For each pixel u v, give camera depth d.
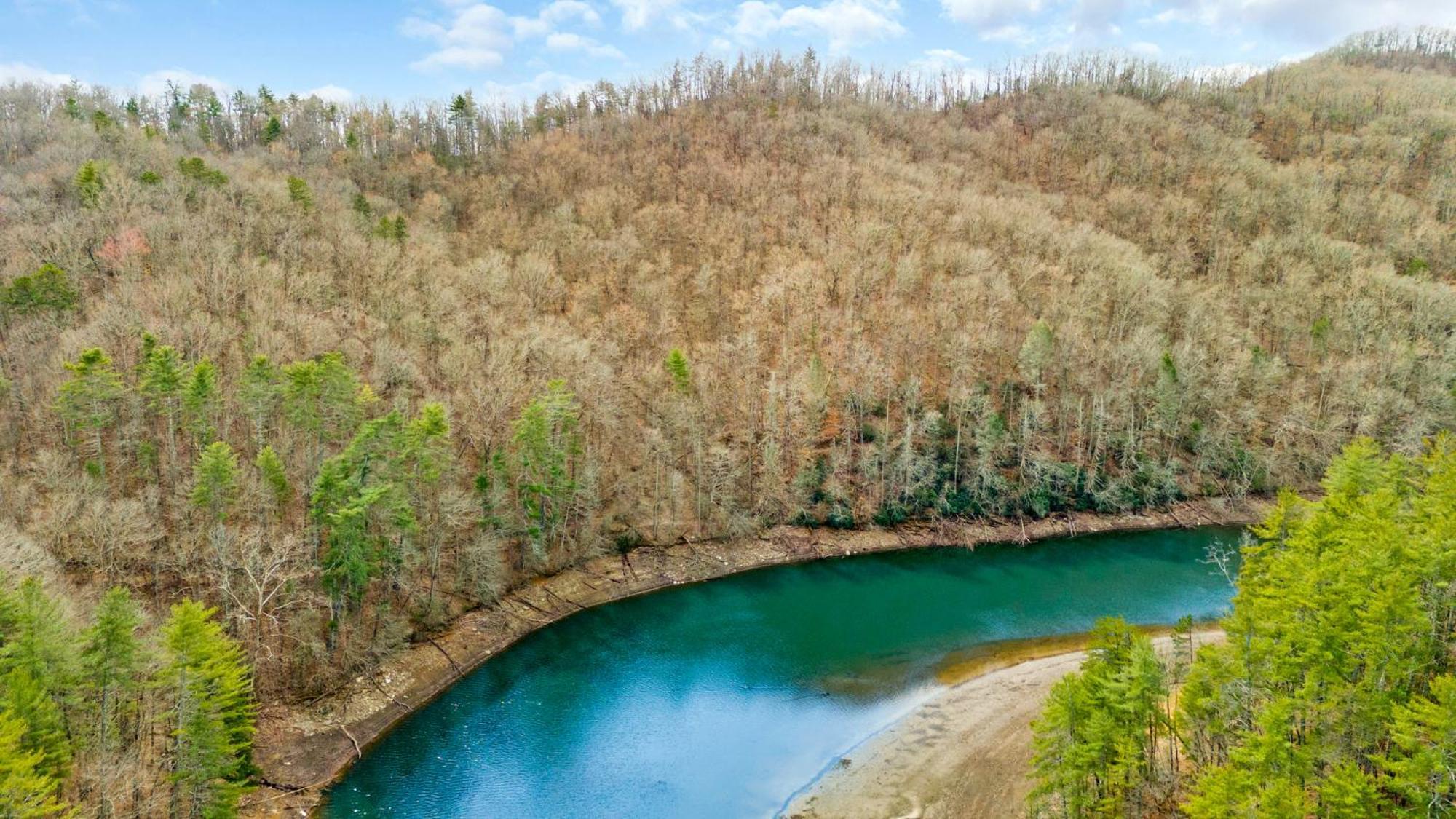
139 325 72.56
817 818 46.03
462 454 77.94
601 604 75.38
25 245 87.62
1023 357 97.19
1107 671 42.41
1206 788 34.97
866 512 91.81
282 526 63.12
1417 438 94.75
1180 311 112.06
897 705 58.09
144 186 104.69
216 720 39.97
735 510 89.12
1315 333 107.25
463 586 70.19
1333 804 31.56
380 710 56.50
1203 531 93.19
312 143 179.50
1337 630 36.50
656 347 102.88
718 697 59.66
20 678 35.88
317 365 68.19
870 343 103.94
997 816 45.06
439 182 160.62
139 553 56.69
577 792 48.75
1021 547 89.25
